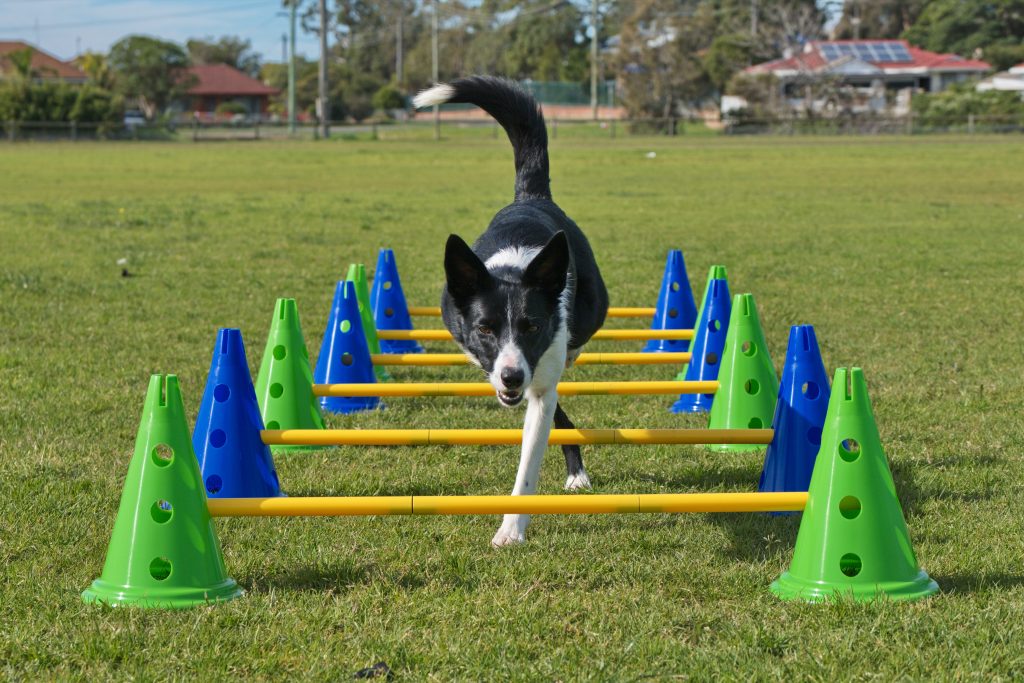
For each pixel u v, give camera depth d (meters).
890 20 95.75
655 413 7.23
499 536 4.87
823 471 4.17
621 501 4.30
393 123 77.62
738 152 38.91
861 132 53.34
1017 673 3.48
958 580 4.28
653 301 10.94
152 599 4.07
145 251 14.57
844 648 3.66
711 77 64.12
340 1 116.88
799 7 70.62
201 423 5.52
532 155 6.62
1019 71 67.31
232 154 41.66
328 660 3.65
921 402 7.09
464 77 6.65
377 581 4.35
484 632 3.86
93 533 4.92
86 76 83.31
